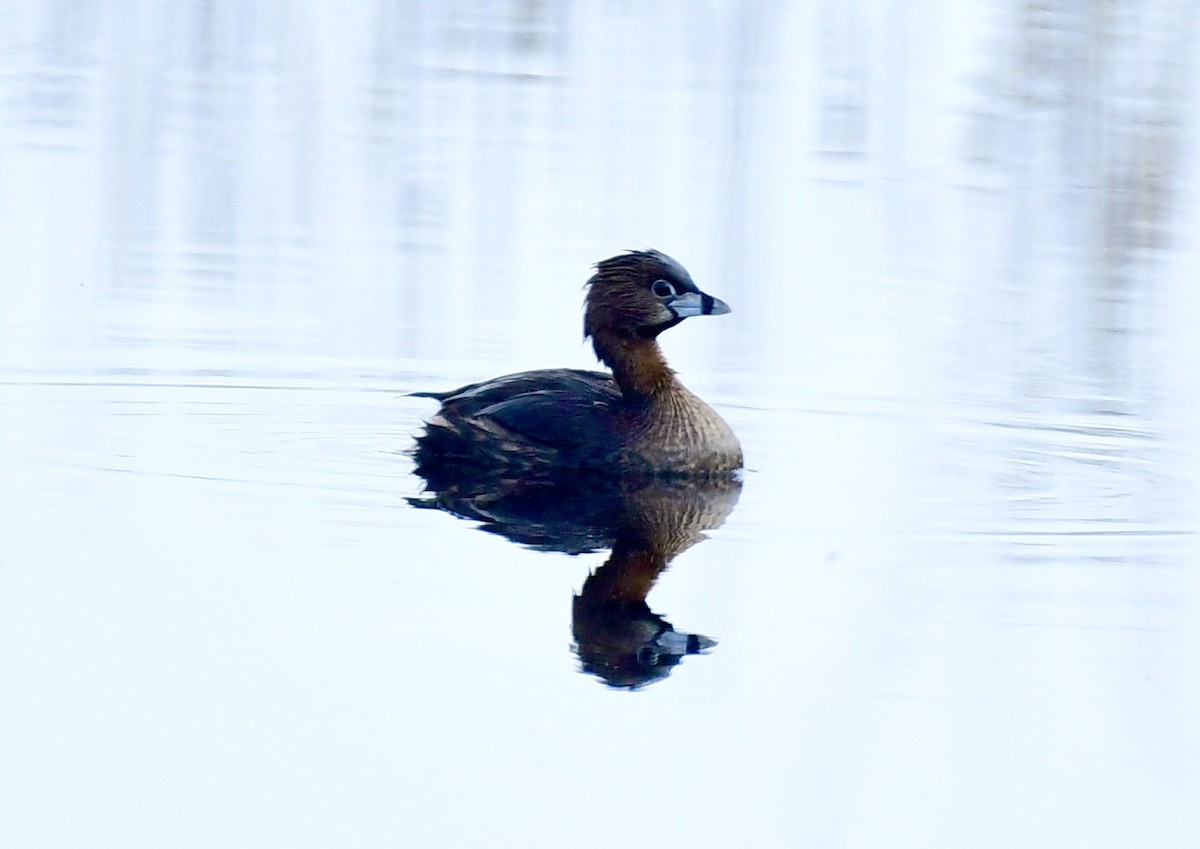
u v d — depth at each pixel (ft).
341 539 32.65
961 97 71.87
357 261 52.42
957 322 49.26
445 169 61.62
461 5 86.07
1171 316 49.88
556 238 55.26
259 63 74.74
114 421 40.04
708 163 63.57
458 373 45.03
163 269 50.85
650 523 34.53
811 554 32.65
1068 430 41.70
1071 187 62.23
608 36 80.74
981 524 34.63
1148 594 30.58
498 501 36.01
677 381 40.04
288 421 40.91
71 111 66.59
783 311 50.03
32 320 46.62
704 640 28.55
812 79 74.18
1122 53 72.95
